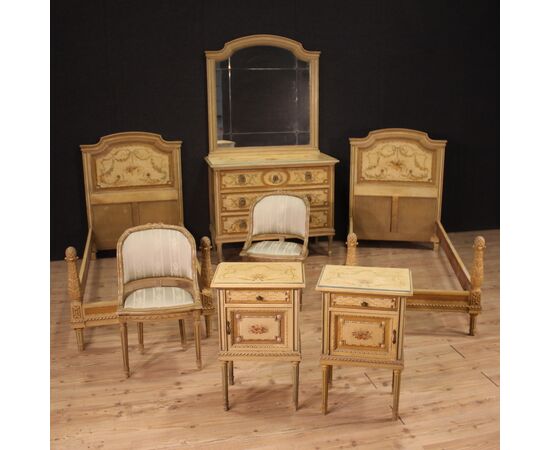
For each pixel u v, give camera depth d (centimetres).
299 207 461
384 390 333
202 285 390
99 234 549
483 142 632
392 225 582
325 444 286
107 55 532
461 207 644
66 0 514
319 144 602
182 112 562
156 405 321
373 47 588
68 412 314
